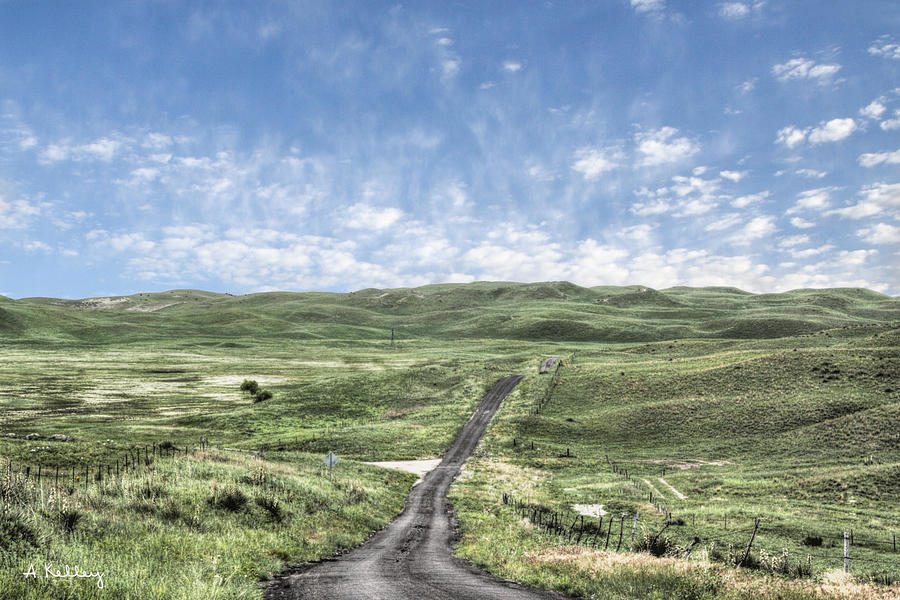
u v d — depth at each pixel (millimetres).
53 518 13164
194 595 9383
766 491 46750
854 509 39531
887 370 78688
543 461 66562
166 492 21047
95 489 19766
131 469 26453
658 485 52406
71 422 82375
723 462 62062
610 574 13641
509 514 35844
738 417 74812
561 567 15586
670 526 34719
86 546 11797
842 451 57531
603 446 74750
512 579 14984
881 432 59344
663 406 84500
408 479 52906
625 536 30594
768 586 12219
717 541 30203
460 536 26641
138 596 8742
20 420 81562
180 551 13672
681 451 68875
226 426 85250
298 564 16125
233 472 27875
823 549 28438
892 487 43844
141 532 15039
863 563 25328
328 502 28547
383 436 78688
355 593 11953
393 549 21297
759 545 29047
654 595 11672
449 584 13539
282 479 28594
